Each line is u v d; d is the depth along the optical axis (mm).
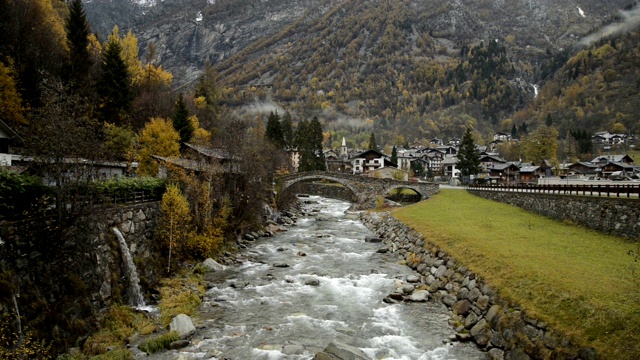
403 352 17641
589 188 35438
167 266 27734
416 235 37219
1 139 26984
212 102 97250
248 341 18844
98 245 21109
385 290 26469
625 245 26156
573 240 28234
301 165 112188
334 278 29344
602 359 13336
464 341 18578
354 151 187500
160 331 19453
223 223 37219
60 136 18312
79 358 15844
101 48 76938
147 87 76750
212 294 25500
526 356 15727
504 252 24750
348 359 15922
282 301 24328
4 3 46031
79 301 18312
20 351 13602
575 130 170875
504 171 103312
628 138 155500
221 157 44094
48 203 18531
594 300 15984
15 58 44938
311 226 55875
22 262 15977
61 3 73875
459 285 23969
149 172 43656
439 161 159000
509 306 18438
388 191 75312
